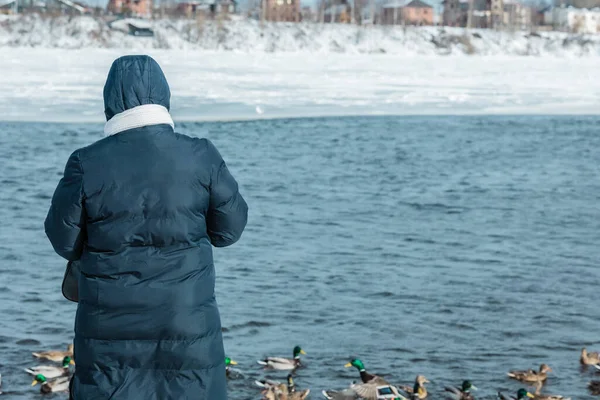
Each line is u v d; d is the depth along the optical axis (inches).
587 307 628.1
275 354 530.9
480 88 2517.2
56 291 644.7
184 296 180.4
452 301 635.5
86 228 184.1
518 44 5236.2
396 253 771.4
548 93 2410.2
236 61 3582.7
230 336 555.8
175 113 1777.8
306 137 1521.9
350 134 1568.7
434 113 1909.4
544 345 554.9
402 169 1241.4
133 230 180.5
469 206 989.2
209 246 187.2
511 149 1444.4
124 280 179.9
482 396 482.0
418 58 4404.5
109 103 186.5
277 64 3459.6
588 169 1263.5
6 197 987.9
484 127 1704.0
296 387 487.8
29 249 764.6
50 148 1318.9
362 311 609.9
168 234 181.5
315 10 6673.2
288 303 622.5
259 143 1451.8
